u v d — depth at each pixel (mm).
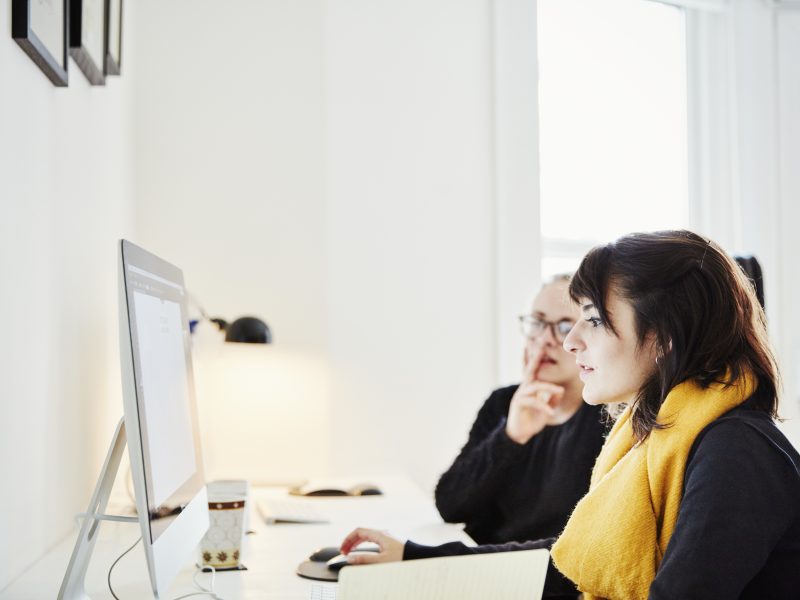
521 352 2564
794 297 2836
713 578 896
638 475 1098
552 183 2705
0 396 1113
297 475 2355
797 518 959
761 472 937
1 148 1115
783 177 2857
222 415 2318
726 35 2871
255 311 2357
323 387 2383
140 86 2324
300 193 2391
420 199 2496
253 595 1201
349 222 2428
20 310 1204
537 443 1793
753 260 1635
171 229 2330
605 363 1123
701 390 1048
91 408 1660
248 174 2369
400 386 2453
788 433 2762
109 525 1628
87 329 1635
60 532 1429
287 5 2406
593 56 2758
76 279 1547
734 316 1061
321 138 2408
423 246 2492
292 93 2398
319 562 1373
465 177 2545
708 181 2885
